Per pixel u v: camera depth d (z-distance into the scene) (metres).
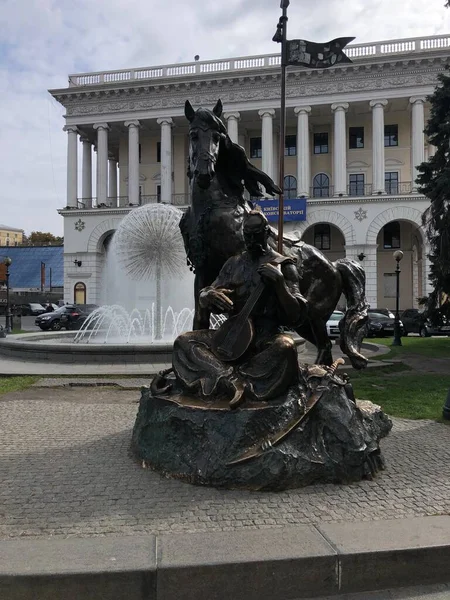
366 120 46.38
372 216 41.31
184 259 14.91
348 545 3.13
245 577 2.94
